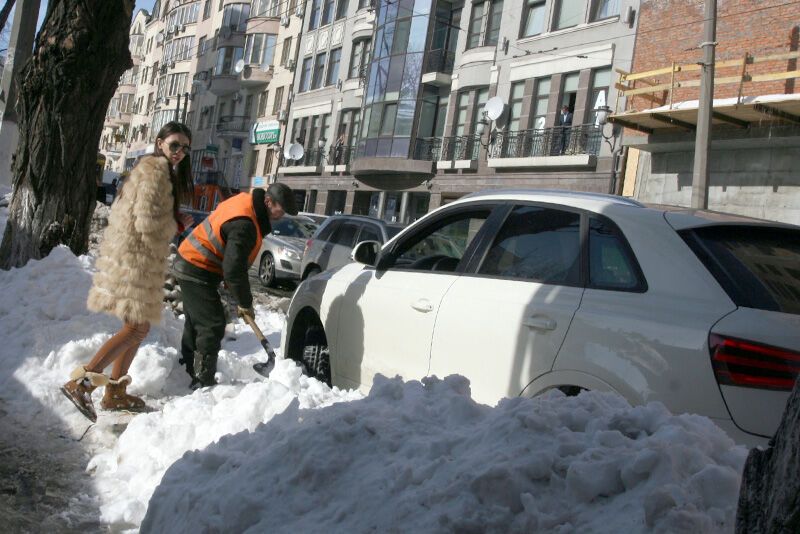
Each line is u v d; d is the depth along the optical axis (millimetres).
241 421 3820
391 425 2748
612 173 23469
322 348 5516
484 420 2703
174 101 66250
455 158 30578
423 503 2230
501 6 29328
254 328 5195
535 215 4098
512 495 2141
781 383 2773
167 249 4941
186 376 5598
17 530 3096
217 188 49250
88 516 3342
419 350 4293
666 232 3428
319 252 13508
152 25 77250
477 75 29828
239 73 50031
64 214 7621
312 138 42562
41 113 7562
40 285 5992
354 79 38844
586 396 2686
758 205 19266
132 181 4883
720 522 1920
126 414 4758
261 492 2596
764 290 3111
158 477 3613
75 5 7582
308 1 45031
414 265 4801
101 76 7777
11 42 16422
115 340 4730
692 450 2143
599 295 3443
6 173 16188
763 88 19062
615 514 2010
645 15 22922
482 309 3938
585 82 25000
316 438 2688
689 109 18969
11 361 5156
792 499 1449
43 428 4449
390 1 34156
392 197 34594
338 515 2371
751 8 19734
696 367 2934
